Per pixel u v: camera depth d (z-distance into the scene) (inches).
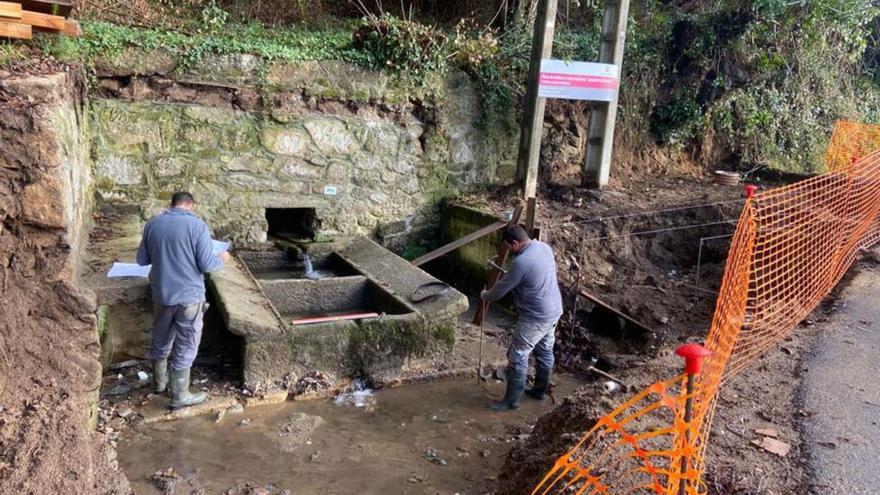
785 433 146.9
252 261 296.8
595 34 394.6
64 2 233.9
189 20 335.3
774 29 426.0
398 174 329.1
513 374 214.5
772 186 398.9
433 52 317.4
